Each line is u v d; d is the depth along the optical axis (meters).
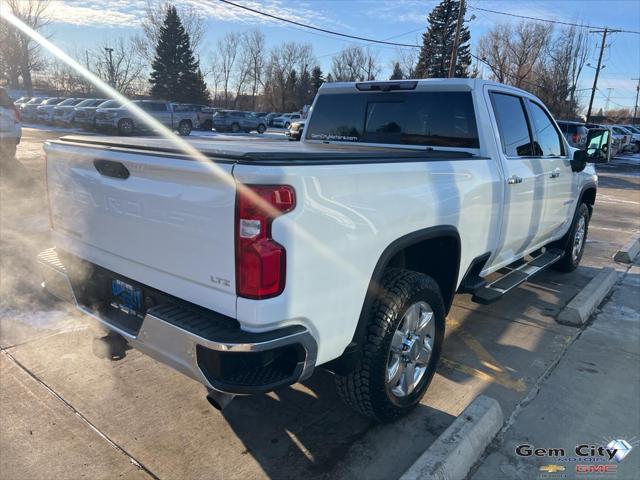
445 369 3.78
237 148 2.40
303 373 2.25
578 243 6.29
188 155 2.20
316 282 2.25
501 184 3.80
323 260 2.26
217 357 2.08
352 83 4.45
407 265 3.45
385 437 2.94
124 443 2.78
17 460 2.62
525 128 4.41
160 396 3.23
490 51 54.03
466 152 3.85
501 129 4.02
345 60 81.56
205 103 63.12
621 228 9.72
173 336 2.21
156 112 26.84
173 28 58.81
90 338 3.91
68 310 4.39
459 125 3.88
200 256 2.21
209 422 3.00
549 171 4.72
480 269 3.94
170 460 2.68
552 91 51.91
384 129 4.29
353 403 2.84
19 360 3.55
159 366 3.58
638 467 2.76
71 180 2.88
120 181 2.53
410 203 2.76
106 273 2.77
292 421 3.06
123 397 3.20
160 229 2.36
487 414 2.91
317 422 3.06
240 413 3.11
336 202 2.28
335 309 2.38
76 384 3.31
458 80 3.87
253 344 2.04
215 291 2.19
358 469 2.68
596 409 3.31
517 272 4.41
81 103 28.98
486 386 3.55
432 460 2.49
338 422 3.06
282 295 2.12
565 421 3.17
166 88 59.75
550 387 3.57
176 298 2.39
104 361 3.60
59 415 2.99
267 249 2.04
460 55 53.97
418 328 3.04
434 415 3.18
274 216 2.04
